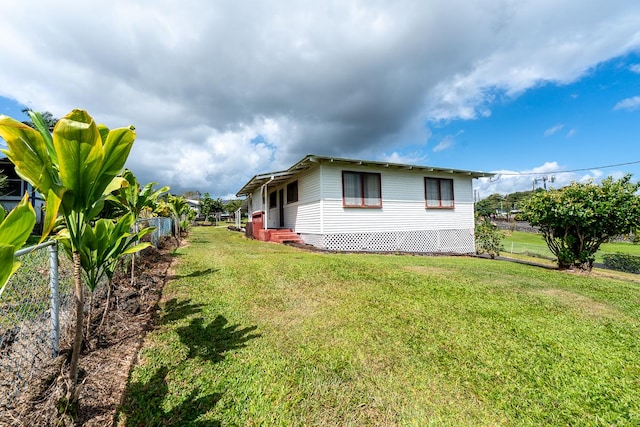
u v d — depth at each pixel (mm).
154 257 6441
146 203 5562
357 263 6691
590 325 3559
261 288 4504
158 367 2336
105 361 2314
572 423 1954
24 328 2205
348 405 2025
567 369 2572
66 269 3311
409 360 2615
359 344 2857
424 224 11758
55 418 1574
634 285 5883
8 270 953
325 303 3943
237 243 10914
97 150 1394
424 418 1938
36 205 11523
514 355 2773
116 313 3182
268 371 2357
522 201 8719
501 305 4129
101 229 2119
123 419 1780
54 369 2045
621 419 1990
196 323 3172
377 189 10883
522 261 9781
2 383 1842
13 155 1229
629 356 2820
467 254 11516
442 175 12305
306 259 7023
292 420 1869
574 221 7227
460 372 2471
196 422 1807
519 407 2086
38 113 1675
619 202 6844
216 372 2312
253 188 17812
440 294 4516
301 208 11797
